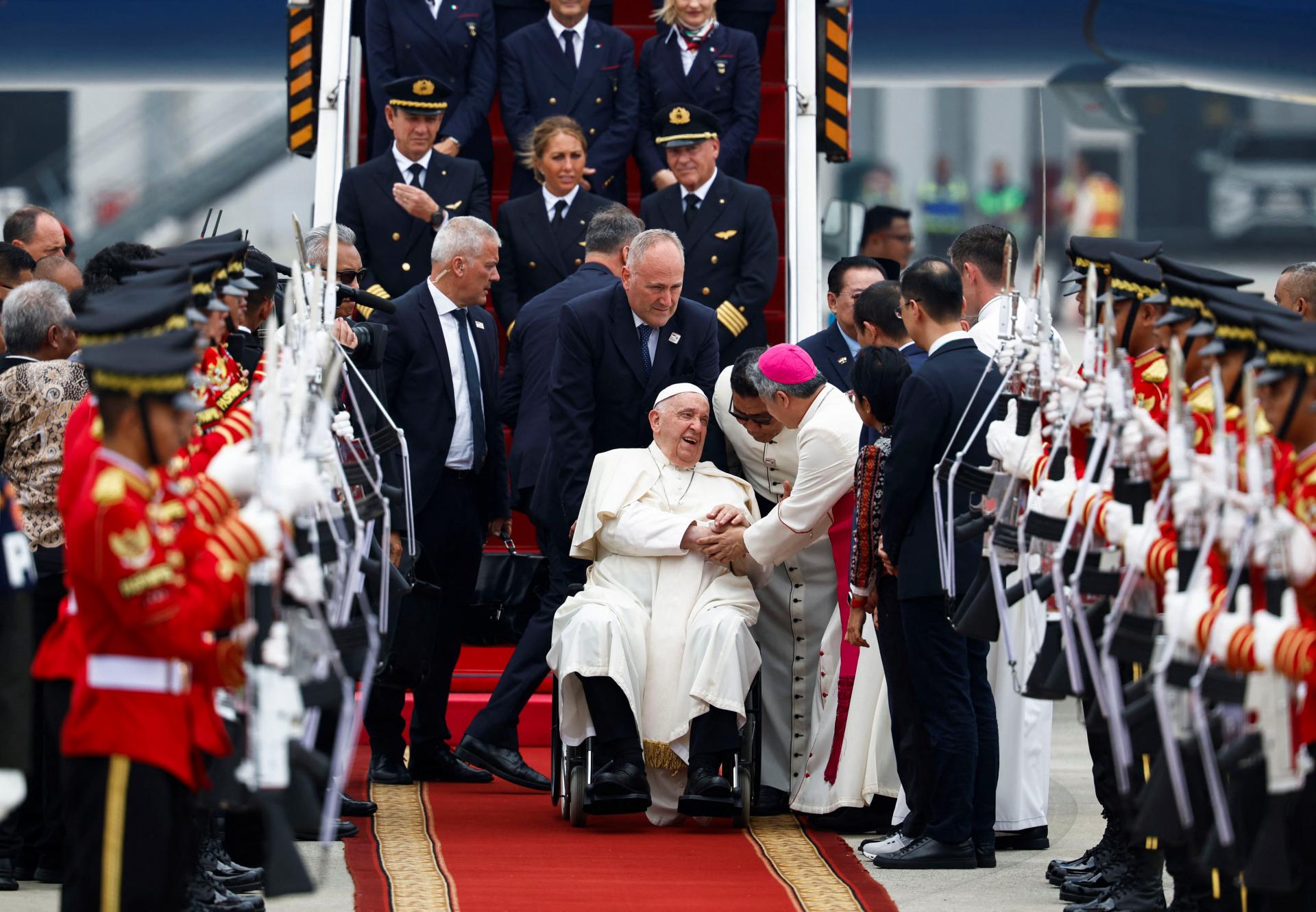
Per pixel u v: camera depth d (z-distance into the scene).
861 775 26.16
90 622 14.92
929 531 23.42
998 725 25.30
